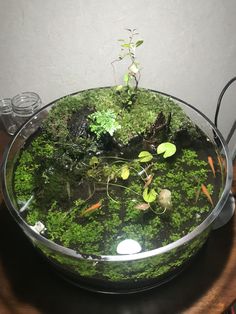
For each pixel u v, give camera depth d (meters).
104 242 0.40
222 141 0.46
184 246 0.38
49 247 0.38
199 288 0.42
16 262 0.44
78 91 0.57
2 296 0.41
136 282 0.41
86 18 0.47
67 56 0.52
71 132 0.50
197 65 0.54
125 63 0.53
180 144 0.49
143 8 0.47
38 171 0.48
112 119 0.48
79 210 0.43
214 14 0.48
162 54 0.52
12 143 0.49
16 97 0.57
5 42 0.50
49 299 0.41
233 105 0.61
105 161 0.48
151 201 0.42
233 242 0.45
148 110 0.50
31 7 0.46
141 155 0.47
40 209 0.43
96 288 0.42
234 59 0.54
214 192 0.45
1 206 0.49
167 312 0.40
